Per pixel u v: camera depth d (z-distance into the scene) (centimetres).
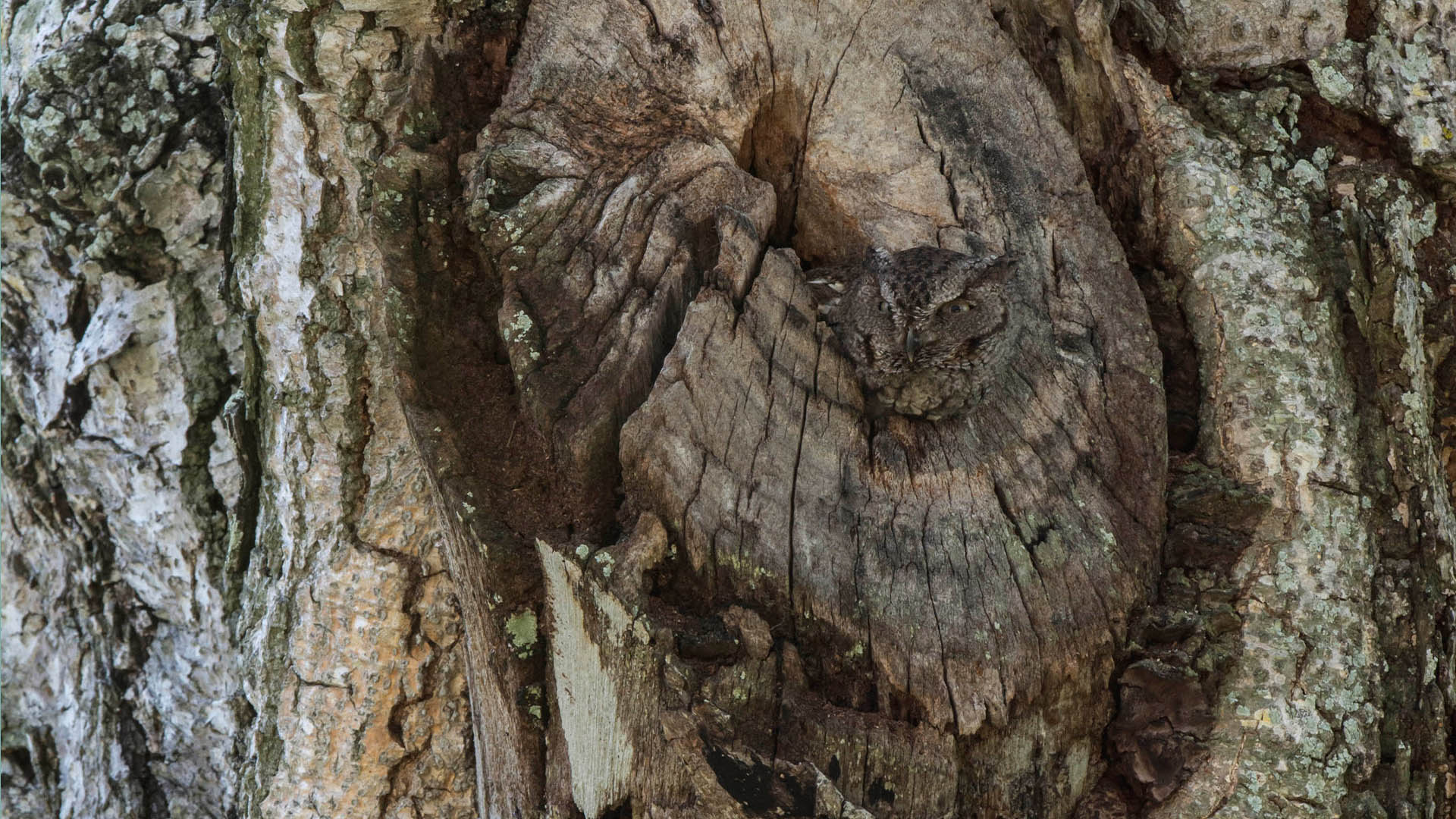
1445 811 622
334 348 692
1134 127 704
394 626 702
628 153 642
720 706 506
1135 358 633
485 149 634
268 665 714
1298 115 718
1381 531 638
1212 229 670
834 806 489
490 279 621
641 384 573
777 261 610
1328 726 585
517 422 585
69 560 873
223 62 814
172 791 861
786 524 549
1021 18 711
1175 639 587
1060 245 664
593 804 518
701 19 666
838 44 683
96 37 821
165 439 830
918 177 678
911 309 578
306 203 689
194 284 832
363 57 662
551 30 660
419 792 718
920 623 541
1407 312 671
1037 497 589
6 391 866
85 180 820
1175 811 570
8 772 900
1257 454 628
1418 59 717
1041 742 558
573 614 528
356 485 702
